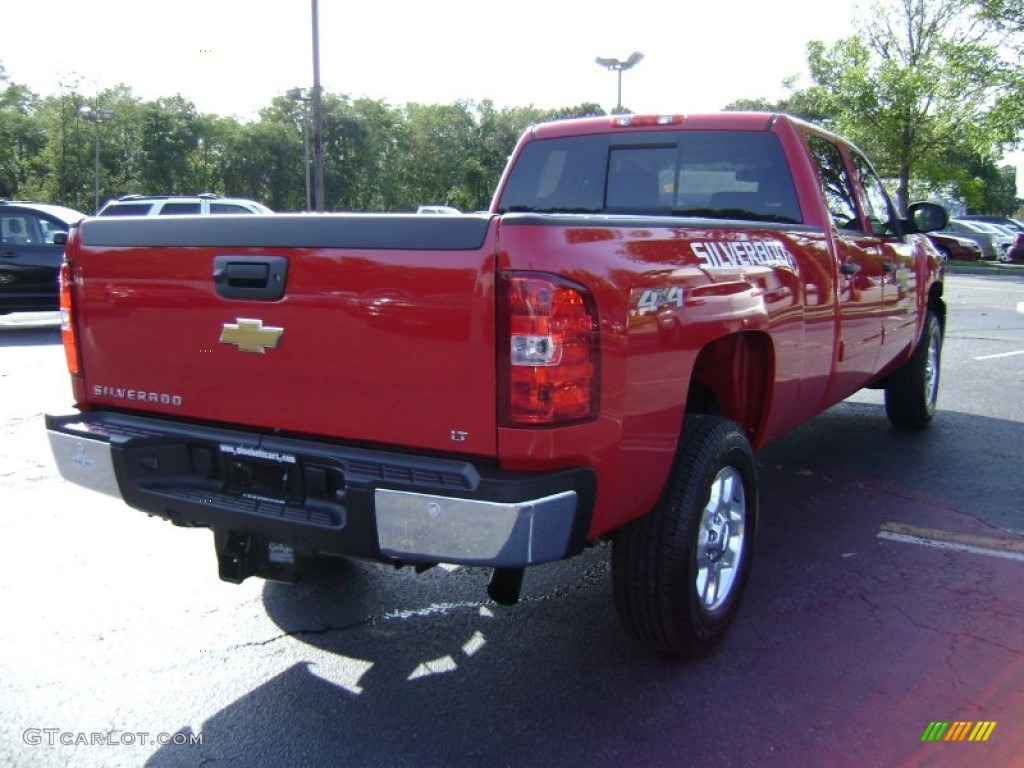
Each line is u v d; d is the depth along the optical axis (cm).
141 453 315
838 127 3275
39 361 981
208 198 1568
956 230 3478
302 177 7925
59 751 285
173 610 385
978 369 974
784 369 384
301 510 287
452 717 304
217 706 312
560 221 258
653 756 281
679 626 320
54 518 491
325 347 281
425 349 265
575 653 348
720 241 325
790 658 342
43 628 367
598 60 2364
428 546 262
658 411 292
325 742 290
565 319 254
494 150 8988
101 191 6650
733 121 460
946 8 3066
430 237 260
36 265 1196
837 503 520
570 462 263
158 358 318
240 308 294
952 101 3098
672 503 311
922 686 321
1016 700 312
